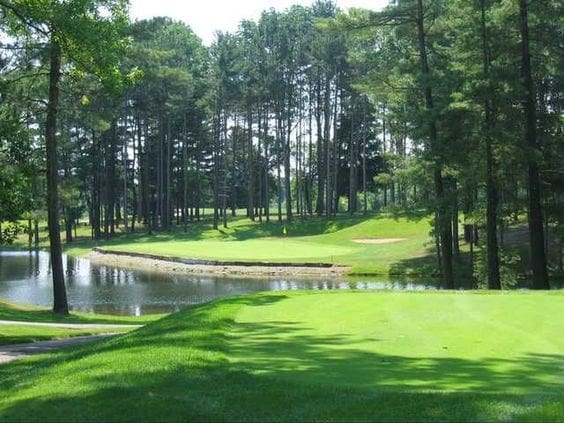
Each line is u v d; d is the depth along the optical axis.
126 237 74.94
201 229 74.50
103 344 10.41
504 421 5.45
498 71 24.19
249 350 8.82
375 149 83.69
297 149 81.44
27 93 24.28
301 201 80.88
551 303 13.49
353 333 10.13
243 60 72.12
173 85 67.12
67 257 62.34
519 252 36.88
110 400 6.31
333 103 75.62
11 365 10.19
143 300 32.25
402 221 59.91
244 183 97.50
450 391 6.43
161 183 78.38
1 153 17.88
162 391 6.58
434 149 25.70
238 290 35.38
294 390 6.49
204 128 83.38
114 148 78.62
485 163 25.61
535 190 25.33
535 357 8.20
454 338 9.58
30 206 17.69
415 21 28.69
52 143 23.91
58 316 23.11
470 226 37.66
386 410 5.76
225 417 5.71
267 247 54.16
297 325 11.06
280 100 72.31
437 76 26.12
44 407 6.20
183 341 9.38
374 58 33.28
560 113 29.84
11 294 35.16
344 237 58.50
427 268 39.34
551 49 26.70
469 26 25.72
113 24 18.25
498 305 13.20
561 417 5.52
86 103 24.86
